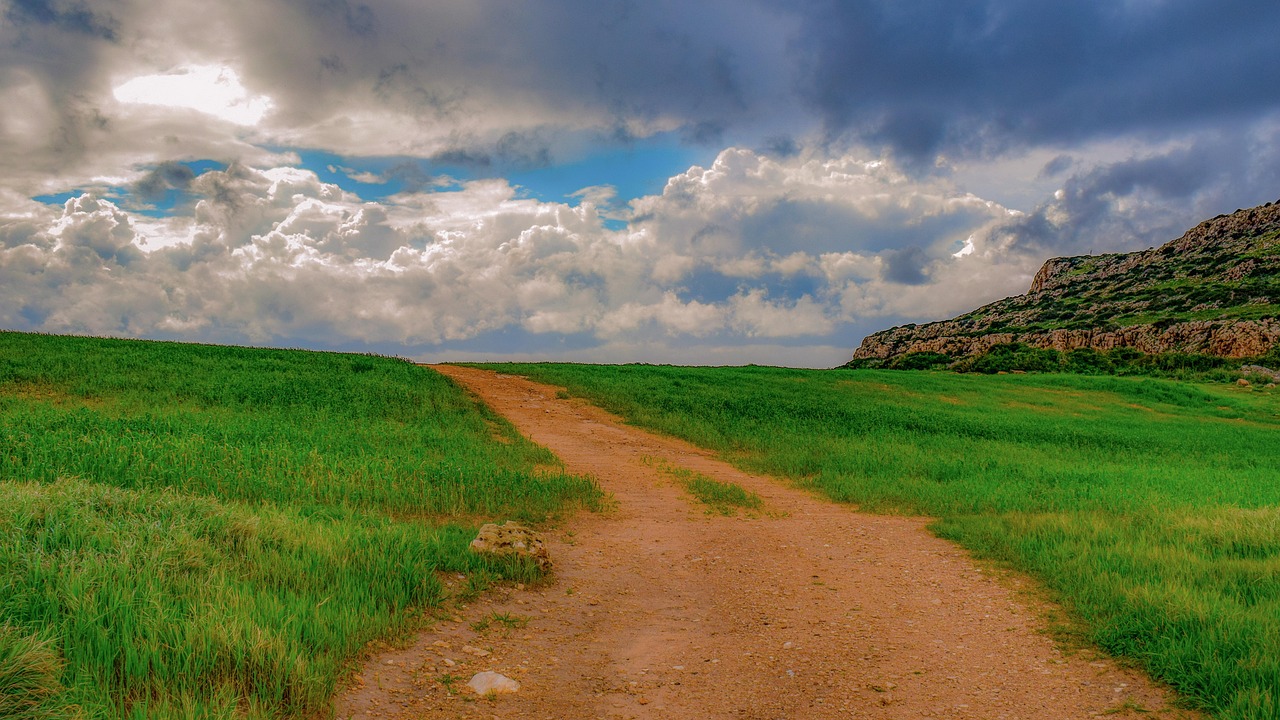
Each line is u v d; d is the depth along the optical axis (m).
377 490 12.09
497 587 8.08
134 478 11.19
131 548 6.45
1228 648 5.88
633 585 8.92
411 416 23.23
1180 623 6.54
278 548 7.86
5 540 6.21
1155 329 100.38
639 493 15.67
